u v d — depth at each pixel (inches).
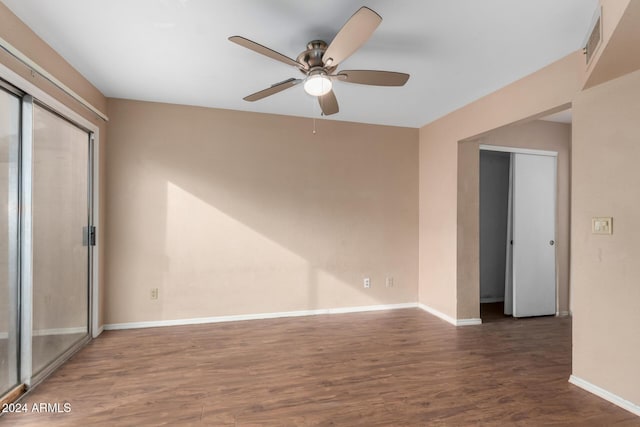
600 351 89.3
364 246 168.4
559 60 101.8
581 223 94.4
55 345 103.2
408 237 175.0
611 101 87.1
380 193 171.0
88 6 78.0
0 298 82.3
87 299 124.3
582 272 94.2
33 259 91.6
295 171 158.7
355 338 130.8
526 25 84.7
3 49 76.6
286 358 111.7
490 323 152.5
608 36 67.1
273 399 87.0
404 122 167.8
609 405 85.1
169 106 143.0
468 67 107.6
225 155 149.5
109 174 136.9
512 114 118.7
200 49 97.5
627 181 83.7
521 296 163.6
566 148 171.6
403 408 83.4
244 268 151.9
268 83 121.7
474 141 150.6
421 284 174.4
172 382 95.1
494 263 202.4
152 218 141.3
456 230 148.9
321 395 89.0
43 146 95.7
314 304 161.3
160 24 85.0
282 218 156.8
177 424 76.5
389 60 103.3
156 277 141.8
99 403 84.4
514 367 106.4
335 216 164.2
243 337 130.1
